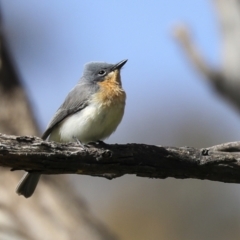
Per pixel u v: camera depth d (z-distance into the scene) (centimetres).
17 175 1368
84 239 1342
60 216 1366
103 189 1961
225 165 1052
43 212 1354
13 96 1488
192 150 1056
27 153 962
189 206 1900
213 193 1898
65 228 1348
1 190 1352
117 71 1309
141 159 1035
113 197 1945
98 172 1025
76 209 1395
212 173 1059
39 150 970
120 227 1888
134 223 1894
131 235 1878
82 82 1318
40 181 1394
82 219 1373
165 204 1914
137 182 1962
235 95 1441
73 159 993
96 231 1380
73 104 1268
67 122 1274
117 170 1033
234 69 1430
